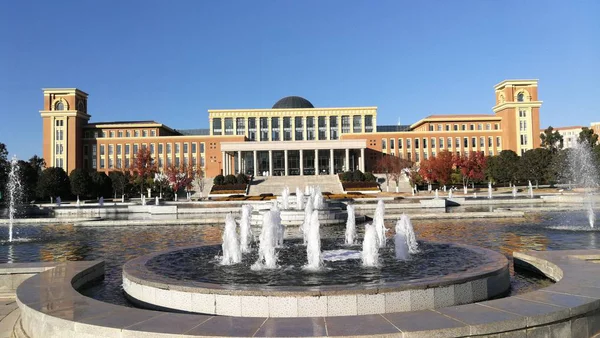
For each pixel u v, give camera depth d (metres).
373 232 10.63
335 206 32.19
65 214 36.38
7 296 9.77
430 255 11.27
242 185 60.25
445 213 27.77
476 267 8.95
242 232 16.56
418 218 26.73
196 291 7.50
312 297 7.02
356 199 40.97
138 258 11.48
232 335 5.48
